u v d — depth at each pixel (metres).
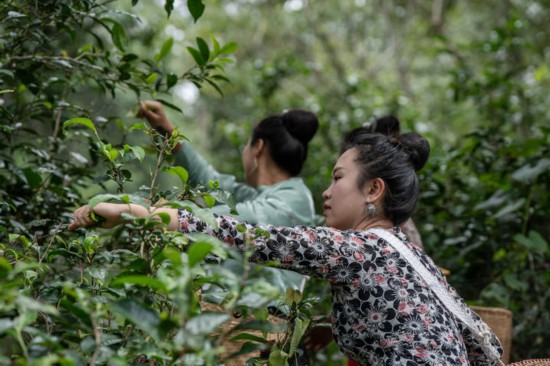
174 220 1.55
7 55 2.10
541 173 3.20
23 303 1.06
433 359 1.63
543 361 1.89
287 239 1.62
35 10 2.01
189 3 1.96
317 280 3.11
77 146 2.67
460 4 10.41
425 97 10.27
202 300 1.62
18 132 2.50
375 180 1.83
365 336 1.68
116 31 2.21
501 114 4.85
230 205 1.62
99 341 1.15
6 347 1.43
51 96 2.23
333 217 1.87
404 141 1.90
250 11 11.97
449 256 3.42
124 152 1.57
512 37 4.88
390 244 1.72
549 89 5.61
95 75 2.26
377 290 1.67
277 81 5.60
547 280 3.33
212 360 1.12
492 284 3.06
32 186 2.01
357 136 1.91
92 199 1.36
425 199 3.43
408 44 11.14
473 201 3.62
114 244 2.19
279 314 2.02
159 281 1.14
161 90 2.27
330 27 12.13
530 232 3.10
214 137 9.42
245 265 1.19
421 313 1.67
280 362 1.65
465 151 3.63
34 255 1.77
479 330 1.82
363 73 11.59
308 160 4.70
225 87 9.28
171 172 1.58
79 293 1.14
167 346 1.14
